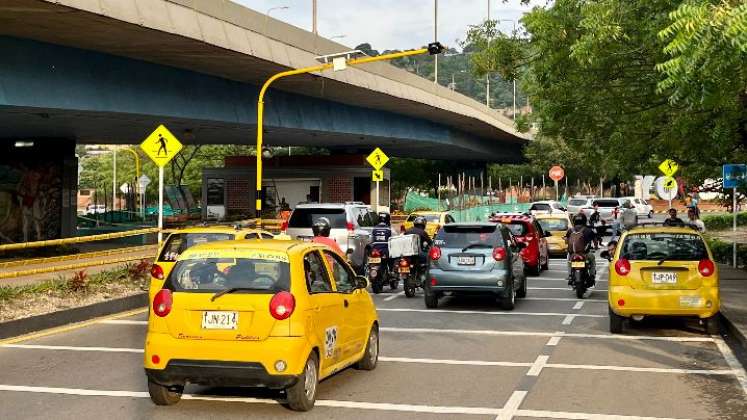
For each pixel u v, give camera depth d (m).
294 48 28.67
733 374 10.04
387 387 9.27
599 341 12.62
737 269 24.78
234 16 24.61
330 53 31.73
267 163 57.16
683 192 54.56
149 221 49.62
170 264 12.91
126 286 18.17
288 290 7.93
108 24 19.70
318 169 55.25
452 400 8.62
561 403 8.47
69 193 33.38
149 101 25.84
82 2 18.12
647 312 12.86
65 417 7.95
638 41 17.75
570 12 18.98
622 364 10.70
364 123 42.84
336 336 8.85
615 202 49.16
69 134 32.56
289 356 7.76
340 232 21.62
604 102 20.36
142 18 20.12
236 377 7.78
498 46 21.73
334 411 8.14
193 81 28.16
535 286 21.38
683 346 12.14
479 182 88.81
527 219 24.16
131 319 15.39
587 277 18.83
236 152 82.62
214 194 57.31
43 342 12.70
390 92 37.62
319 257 8.98
